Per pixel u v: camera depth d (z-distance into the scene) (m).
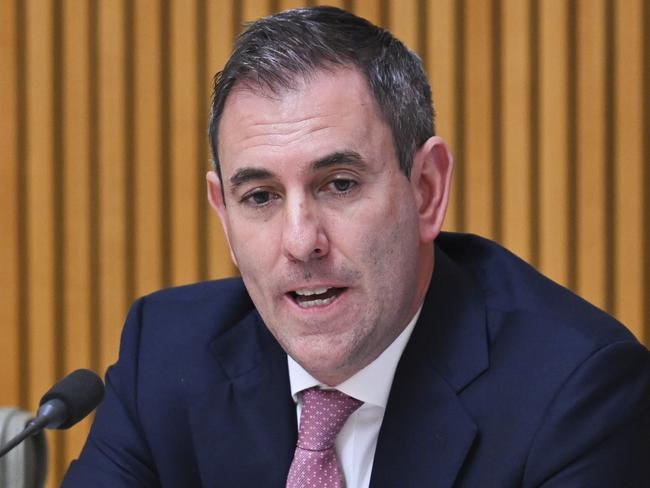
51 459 7.79
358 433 3.80
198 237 7.74
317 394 3.79
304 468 3.73
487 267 4.12
